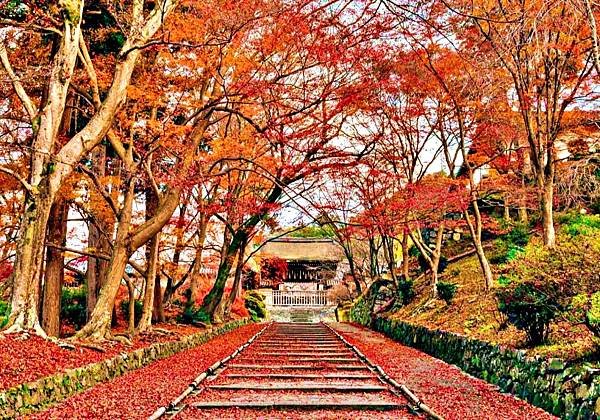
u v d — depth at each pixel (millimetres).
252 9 13859
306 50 16828
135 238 14305
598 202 20984
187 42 14961
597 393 7398
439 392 10414
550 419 8227
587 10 8758
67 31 11906
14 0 12594
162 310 21125
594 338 9523
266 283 51594
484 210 27797
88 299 18156
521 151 20516
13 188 14906
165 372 12523
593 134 19672
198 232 23609
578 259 10227
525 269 10891
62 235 15062
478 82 16438
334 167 19031
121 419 7926
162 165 17875
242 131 20078
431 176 23562
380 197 23000
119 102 12641
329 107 19156
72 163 11906
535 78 15078
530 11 12508
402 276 27703
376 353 17047
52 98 11820
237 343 20250
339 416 8258
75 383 9734
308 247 52281
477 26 14352
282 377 12039
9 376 8602
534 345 11008
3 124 14727
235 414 8359
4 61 11781
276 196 21562
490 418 8219
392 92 18422
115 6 14719
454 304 19656
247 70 16094
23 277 11344
